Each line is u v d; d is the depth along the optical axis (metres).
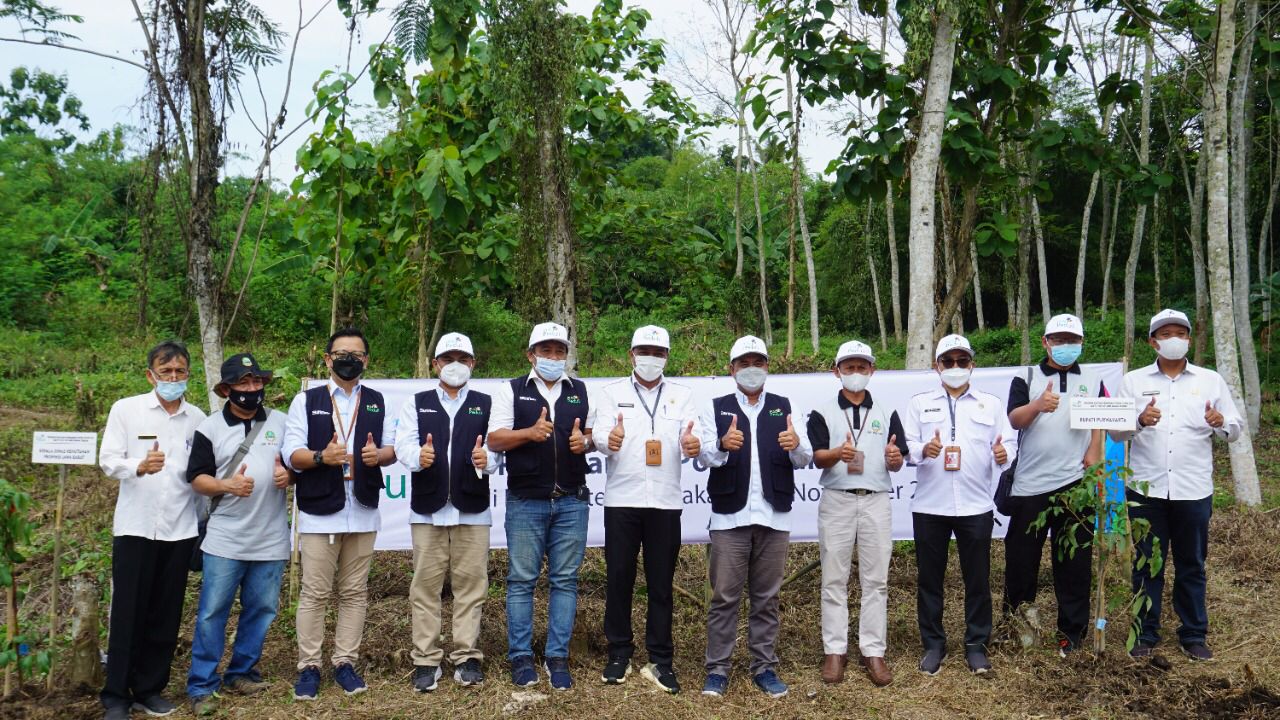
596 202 10.59
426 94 8.73
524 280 7.54
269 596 4.89
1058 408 5.36
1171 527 5.41
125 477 4.58
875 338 25.41
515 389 5.07
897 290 18.48
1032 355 18.95
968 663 5.18
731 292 15.12
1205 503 5.32
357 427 4.97
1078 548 5.28
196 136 6.00
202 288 6.14
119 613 4.54
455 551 5.00
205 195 6.07
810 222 29.00
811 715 4.64
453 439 5.02
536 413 5.02
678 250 14.71
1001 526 6.72
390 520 6.26
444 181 7.70
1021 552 5.54
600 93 9.18
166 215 7.97
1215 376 5.40
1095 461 5.38
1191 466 5.32
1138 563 5.02
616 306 19.67
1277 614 5.89
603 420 5.02
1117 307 23.86
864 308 25.69
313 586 4.84
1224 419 5.26
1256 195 17.50
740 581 4.93
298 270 18.17
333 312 8.92
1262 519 7.86
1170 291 22.53
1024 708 4.68
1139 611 5.36
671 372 11.04
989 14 8.02
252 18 6.12
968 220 8.13
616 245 14.65
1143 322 20.52
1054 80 9.58
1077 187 24.12
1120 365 6.36
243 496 4.67
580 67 7.92
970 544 5.17
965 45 8.14
